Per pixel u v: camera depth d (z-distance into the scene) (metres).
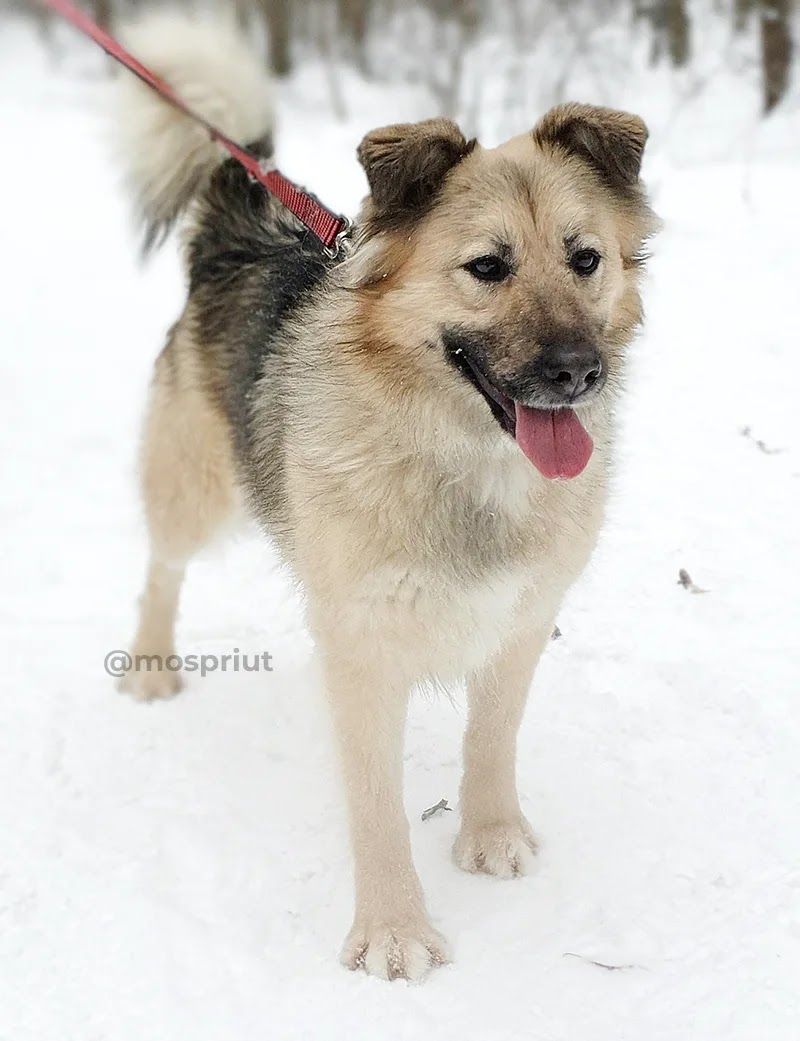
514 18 15.30
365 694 3.21
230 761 4.15
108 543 5.88
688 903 3.35
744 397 6.54
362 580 3.08
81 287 10.16
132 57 4.28
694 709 4.23
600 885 3.45
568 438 3.03
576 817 3.74
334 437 3.16
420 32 17.11
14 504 6.32
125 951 3.25
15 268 10.75
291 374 3.49
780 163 11.00
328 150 12.54
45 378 8.19
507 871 3.52
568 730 4.18
